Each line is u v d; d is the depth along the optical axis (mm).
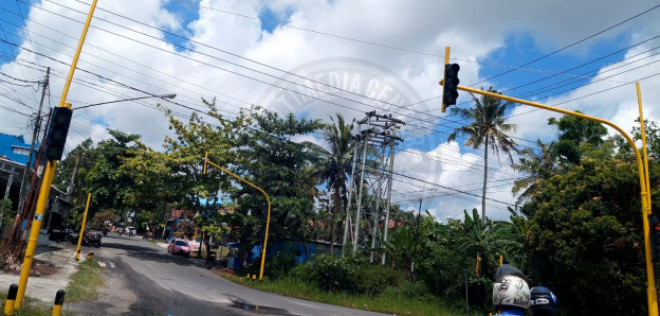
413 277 26797
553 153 34281
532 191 33125
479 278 22703
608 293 15883
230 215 34000
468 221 24609
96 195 41844
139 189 35562
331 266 25078
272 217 32062
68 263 22656
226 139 34688
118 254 34375
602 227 15594
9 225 22562
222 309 14961
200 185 33375
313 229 34781
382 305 22281
